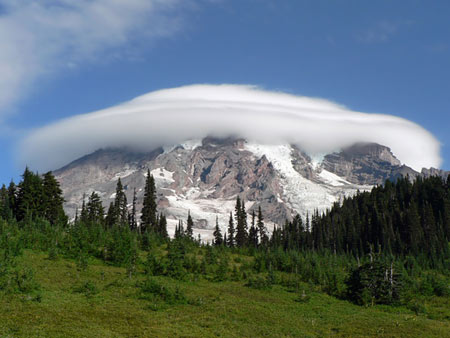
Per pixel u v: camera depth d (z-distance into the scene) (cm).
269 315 5025
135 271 6744
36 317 3856
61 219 11194
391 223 17050
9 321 3659
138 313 4494
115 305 4706
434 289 8212
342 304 6438
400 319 5303
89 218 13188
